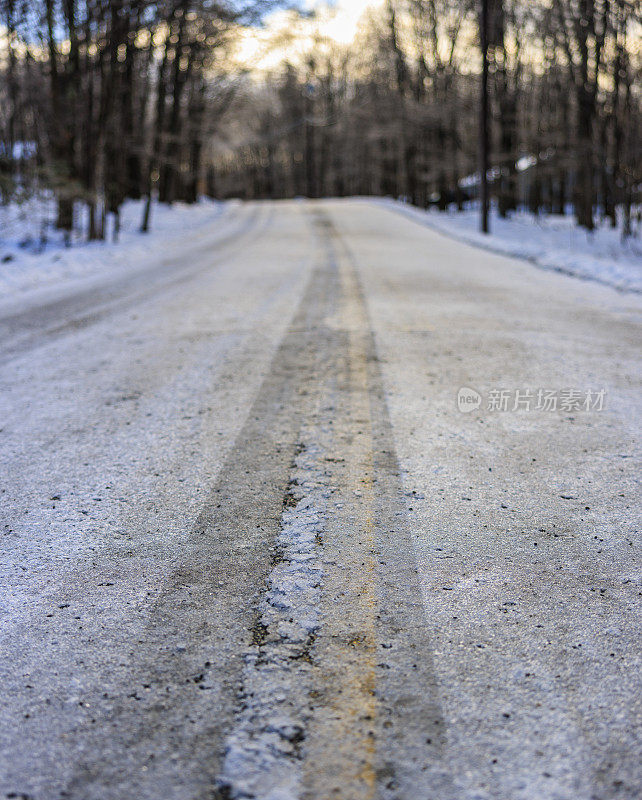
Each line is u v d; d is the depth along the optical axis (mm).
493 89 30922
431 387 4465
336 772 1472
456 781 1447
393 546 2445
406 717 1625
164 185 33188
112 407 4129
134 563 2350
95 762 1508
